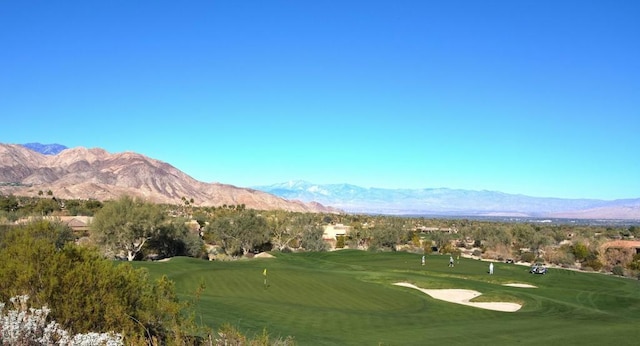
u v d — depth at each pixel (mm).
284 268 49375
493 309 34875
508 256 100562
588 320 30609
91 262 10578
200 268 45312
